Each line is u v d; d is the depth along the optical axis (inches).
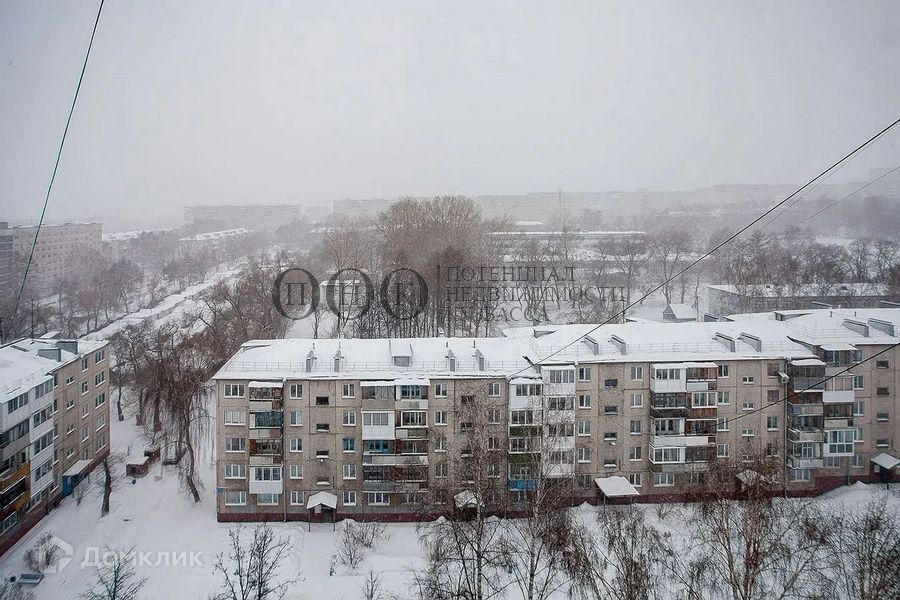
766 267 5147.6
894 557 1651.1
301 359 2539.4
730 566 1605.6
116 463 2989.7
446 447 2480.3
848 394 2603.3
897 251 6063.0
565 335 2751.0
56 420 2664.9
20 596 1987.0
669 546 2036.2
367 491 2456.9
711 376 2536.9
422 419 2450.8
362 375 2461.9
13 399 2306.8
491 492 2265.0
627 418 2556.6
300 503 2472.9
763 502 2016.5
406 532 2375.7
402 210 6205.7
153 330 4434.1
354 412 2463.1
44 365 2632.9
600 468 2556.6
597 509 2476.6
